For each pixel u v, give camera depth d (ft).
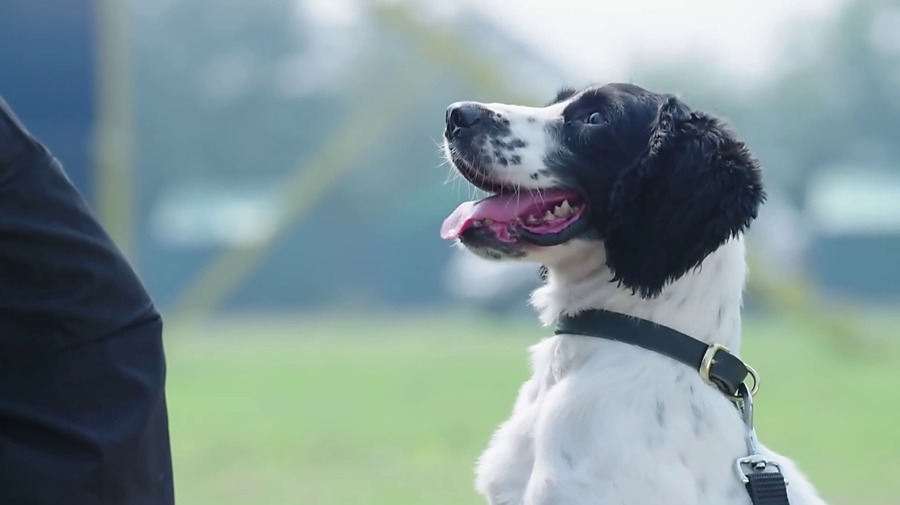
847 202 156.87
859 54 200.23
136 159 195.31
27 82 44.34
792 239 117.29
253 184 201.57
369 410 41.42
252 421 39.04
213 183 200.64
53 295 10.75
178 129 202.28
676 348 13.03
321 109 209.56
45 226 10.67
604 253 13.66
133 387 11.00
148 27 205.57
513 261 14.26
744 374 13.16
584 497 12.32
